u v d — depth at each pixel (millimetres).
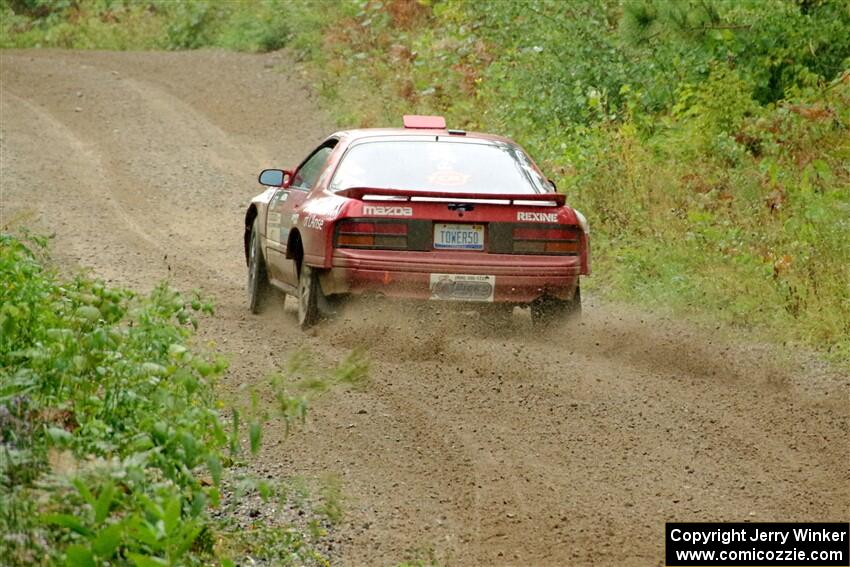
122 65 69062
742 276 26359
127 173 47188
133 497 10789
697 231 30203
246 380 18750
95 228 37875
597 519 13578
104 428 11969
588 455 15820
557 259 22062
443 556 12539
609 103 42562
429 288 21672
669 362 21016
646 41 39125
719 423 17312
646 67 42500
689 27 38594
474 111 48344
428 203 21672
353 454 15695
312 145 52812
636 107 41031
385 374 19641
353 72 60594
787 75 38812
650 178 33719
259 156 51188
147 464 11586
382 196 21641
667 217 31125
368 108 54812
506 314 23047
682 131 37406
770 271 26219
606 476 15016
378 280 21531
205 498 11062
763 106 39188
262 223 26281
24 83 63469
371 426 16875
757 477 15055
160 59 70938
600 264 29672
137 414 12453
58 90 62094
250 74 65625
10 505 9867
